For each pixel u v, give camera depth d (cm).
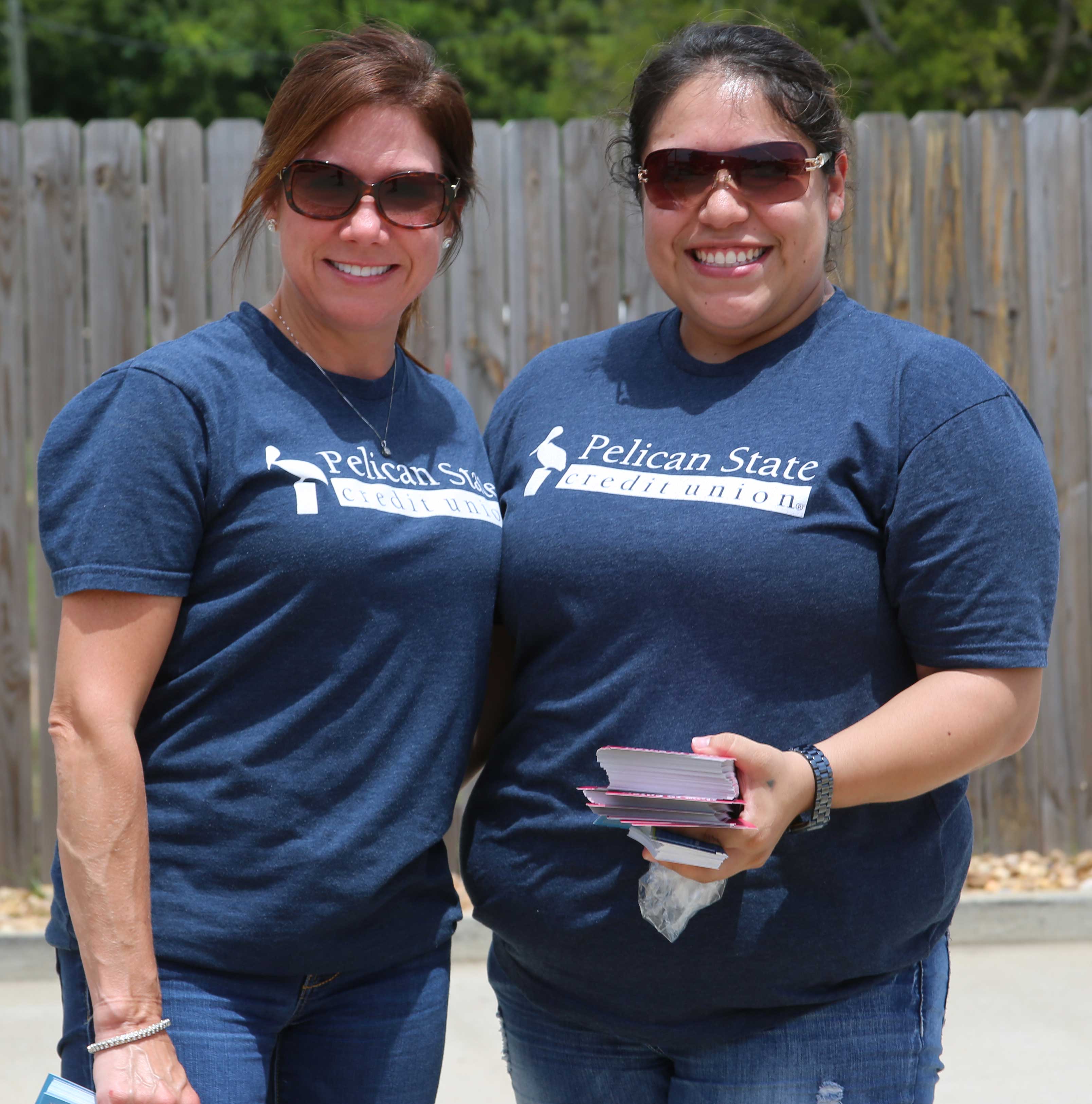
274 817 211
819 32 1194
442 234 237
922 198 494
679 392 234
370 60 224
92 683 205
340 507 216
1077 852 509
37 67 2105
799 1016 215
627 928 218
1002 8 1241
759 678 212
